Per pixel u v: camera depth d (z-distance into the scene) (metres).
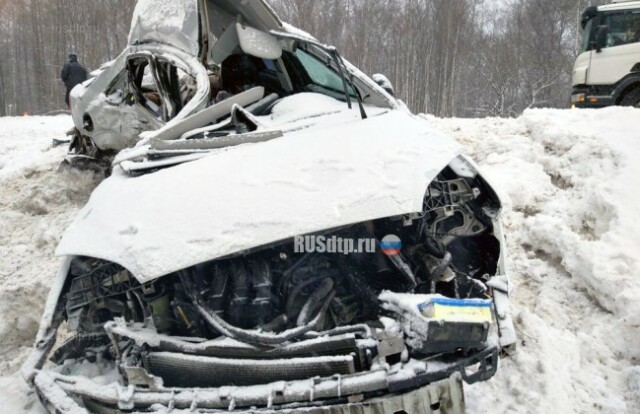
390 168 3.08
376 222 3.22
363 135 3.36
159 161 3.55
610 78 10.97
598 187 4.97
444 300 2.68
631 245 4.36
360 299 3.21
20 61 40.22
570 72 28.09
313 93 4.50
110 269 3.26
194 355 2.91
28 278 5.12
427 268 3.26
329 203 2.94
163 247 2.88
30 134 10.26
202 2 4.56
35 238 5.73
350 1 34.97
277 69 5.11
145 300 3.12
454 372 2.71
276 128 3.82
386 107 4.25
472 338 2.65
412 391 2.65
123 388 2.93
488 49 32.94
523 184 5.42
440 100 33.62
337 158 3.18
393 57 35.03
